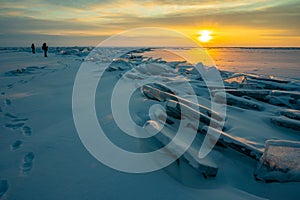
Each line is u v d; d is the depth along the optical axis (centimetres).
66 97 566
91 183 213
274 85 586
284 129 331
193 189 203
